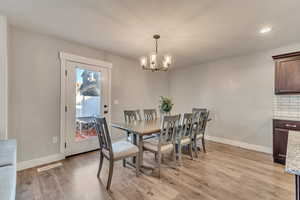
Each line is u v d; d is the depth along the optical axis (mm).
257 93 3420
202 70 4488
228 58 3918
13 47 2326
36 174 2291
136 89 4305
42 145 2631
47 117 2684
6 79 2080
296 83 2629
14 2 1766
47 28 2406
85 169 2469
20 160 2412
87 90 3234
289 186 2012
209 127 4305
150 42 2932
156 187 1988
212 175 2291
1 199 920
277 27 2301
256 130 3436
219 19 2086
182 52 3490
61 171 2395
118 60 3814
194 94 4684
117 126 2561
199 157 2992
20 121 2404
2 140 1969
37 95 2568
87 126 3242
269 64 3250
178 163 2703
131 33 2562
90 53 3246
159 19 2105
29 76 2484
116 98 3791
